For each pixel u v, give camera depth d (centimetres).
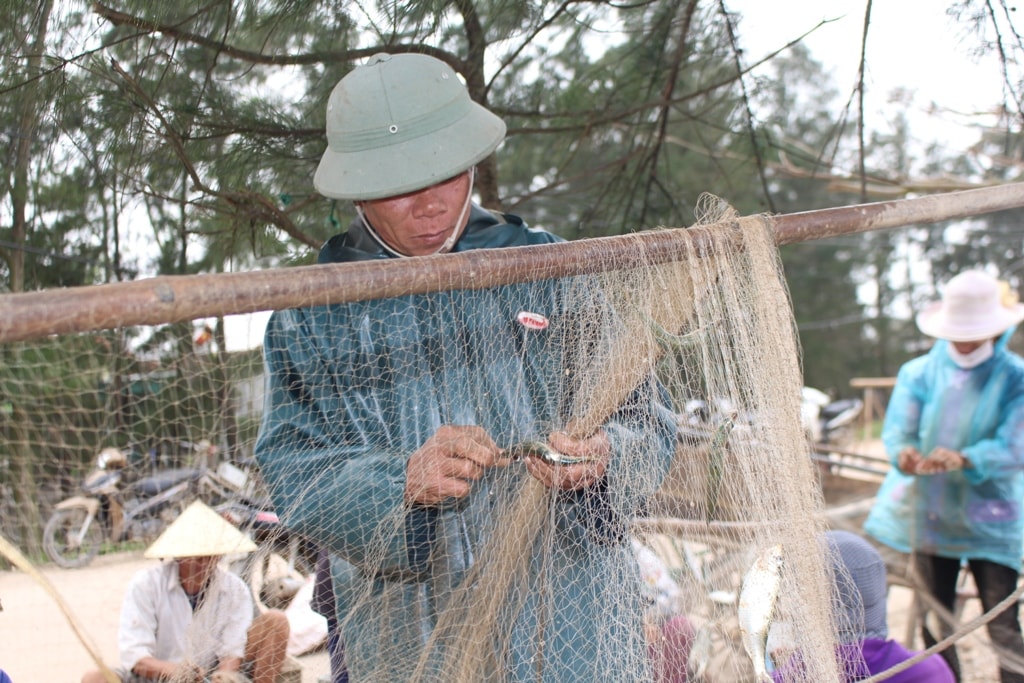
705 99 448
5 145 272
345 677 201
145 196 314
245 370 204
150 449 217
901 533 406
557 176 392
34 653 305
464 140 186
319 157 321
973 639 395
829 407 1093
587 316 179
